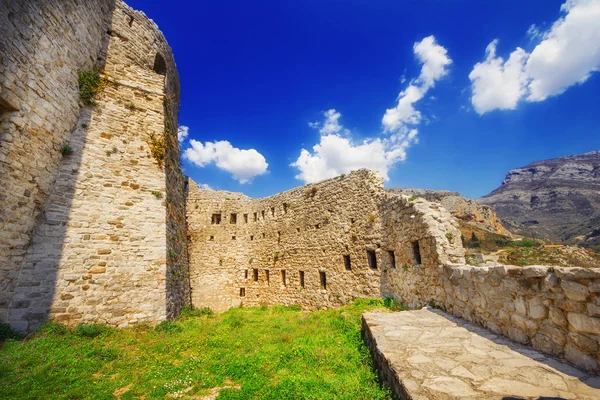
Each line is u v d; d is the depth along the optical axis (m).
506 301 5.14
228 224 22.61
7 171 6.87
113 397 4.68
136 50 12.29
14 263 7.20
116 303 8.77
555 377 3.45
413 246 10.16
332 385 4.70
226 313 16.23
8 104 6.70
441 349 4.71
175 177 14.16
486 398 3.09
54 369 5.41
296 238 18.77
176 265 12.01
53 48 8.12
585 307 3.56
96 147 9.58
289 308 17.69
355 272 14.51
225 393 4.69
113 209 9.46
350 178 15.73
